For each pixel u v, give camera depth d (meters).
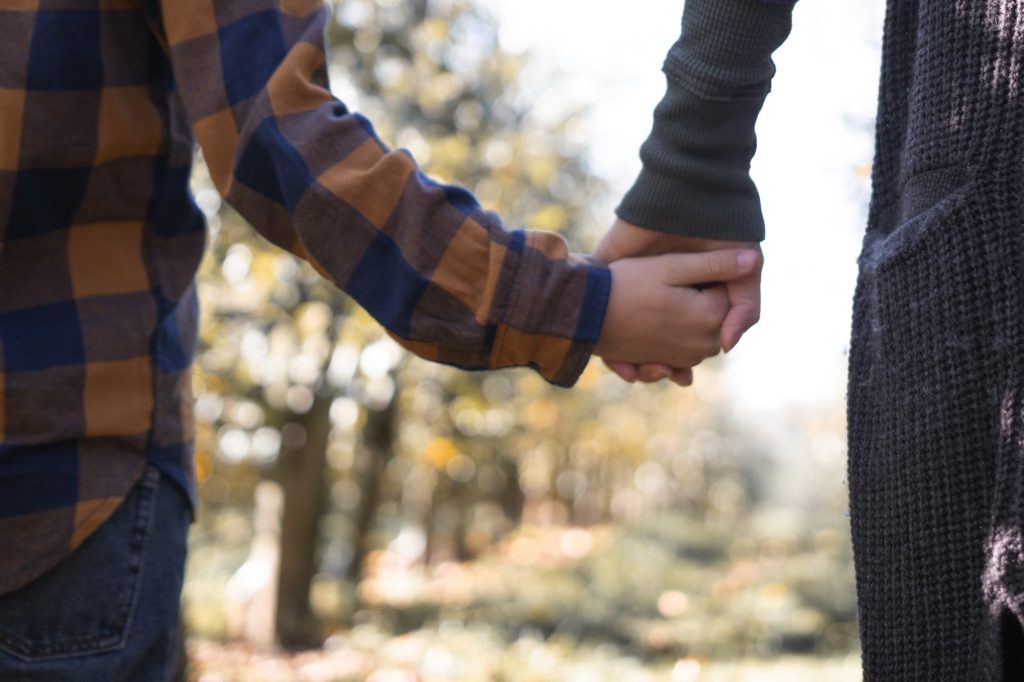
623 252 1.09
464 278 0.95
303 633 8.41
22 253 0.96
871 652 0.87
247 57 0.96
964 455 0.81
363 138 0.95
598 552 12.80
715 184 1.05
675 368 1.11
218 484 8.72
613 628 8.91
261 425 7.49
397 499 15.03
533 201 7.38
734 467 27.78
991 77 0.82
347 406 8.24
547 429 9.88
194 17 0.97
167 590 1.02
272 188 0.95
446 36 7.03
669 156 1.04
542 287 0.96
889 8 0.95
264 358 6.89
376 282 0.94
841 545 12.15
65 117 0.96
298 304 6.45
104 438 0.98
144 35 1.02
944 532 0.82
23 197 0.95
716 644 8.28
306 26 0.98
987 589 0.78
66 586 0.95
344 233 0.94
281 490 8.49
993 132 0.81
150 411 1.01
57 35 0.96
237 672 6.67
